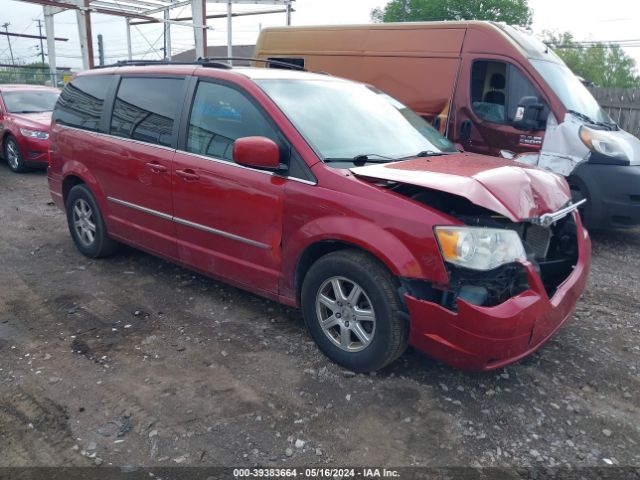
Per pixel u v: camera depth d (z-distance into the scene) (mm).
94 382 3297
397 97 7570
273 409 3074
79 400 3121
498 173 3275
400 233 3051
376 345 3232
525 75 6609
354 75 7945
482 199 2920
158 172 4348
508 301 2938
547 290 3471
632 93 13352
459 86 7047
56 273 5059
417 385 3324
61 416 2979
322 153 3537
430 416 3049
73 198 5402
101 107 5055
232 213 3863
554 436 2932
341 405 3121
